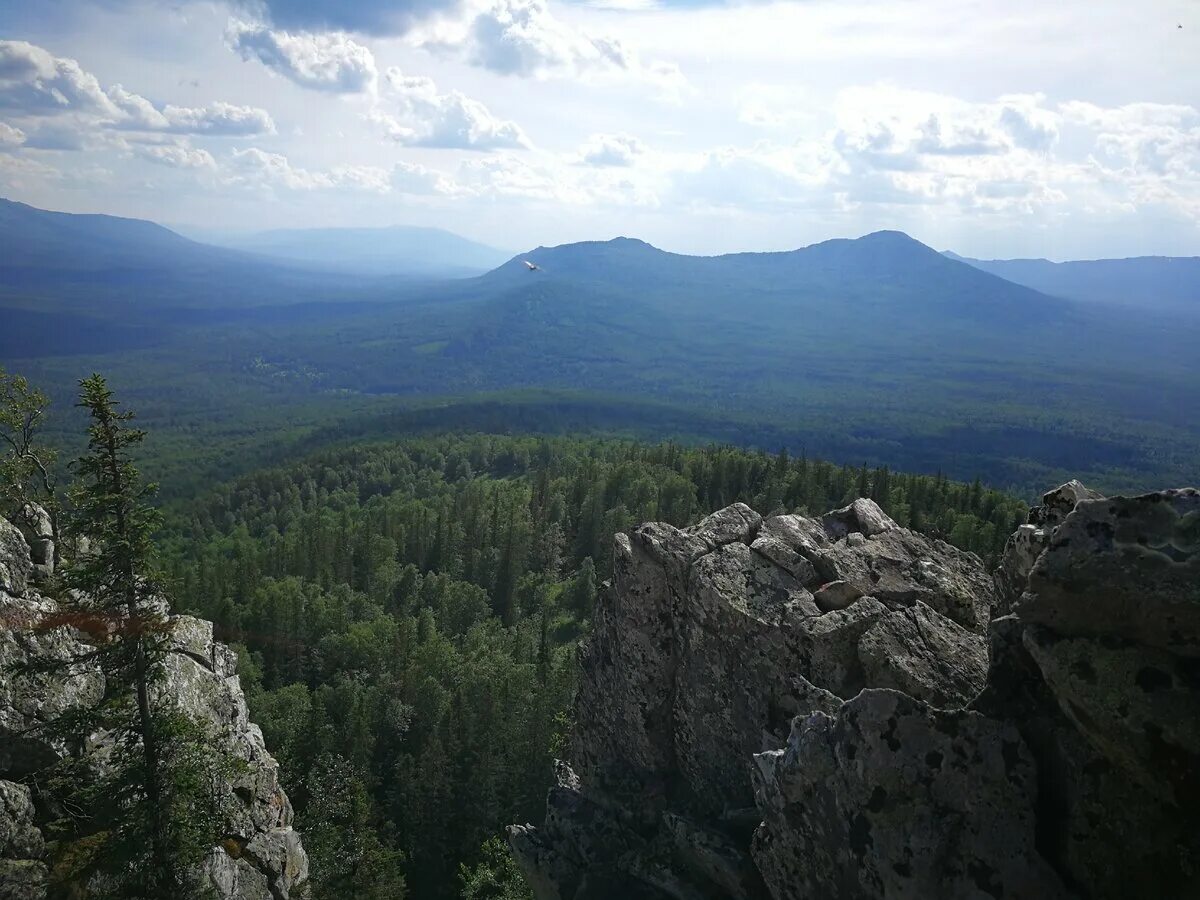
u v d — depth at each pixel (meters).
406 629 106.31
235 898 30.19
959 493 127.19
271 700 85.12
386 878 54.31
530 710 70.75
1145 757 11.32
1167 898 11.15
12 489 36.84
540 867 22.55
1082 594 12.17
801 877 14.52
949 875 12.52
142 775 24.64
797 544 22.72
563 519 162.12
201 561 132.25
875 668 17.92
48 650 29.03
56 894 25.05
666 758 23.19
